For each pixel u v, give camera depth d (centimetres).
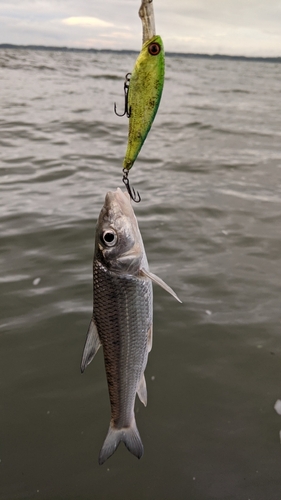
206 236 623
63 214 677
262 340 418
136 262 196
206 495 288
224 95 2644
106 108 1752
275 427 333
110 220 194
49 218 662
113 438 219
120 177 890
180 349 409
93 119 1471
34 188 800
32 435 332
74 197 759
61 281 505
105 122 1435
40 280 507
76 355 403
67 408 353
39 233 614
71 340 419
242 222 673
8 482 299
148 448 320
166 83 3175
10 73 2925
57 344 414
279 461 309
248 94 2802
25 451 320
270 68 9200
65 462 313
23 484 298
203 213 702
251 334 426
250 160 1060
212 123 1577
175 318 447
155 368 388
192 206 729
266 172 959
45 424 340
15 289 489
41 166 934
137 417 343
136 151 170
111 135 1271
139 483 297
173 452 316
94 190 801
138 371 207
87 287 494
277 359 397
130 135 168
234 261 556
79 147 1112
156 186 837
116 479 300
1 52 5322
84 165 953
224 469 304
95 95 2153
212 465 307
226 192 810
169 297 478
